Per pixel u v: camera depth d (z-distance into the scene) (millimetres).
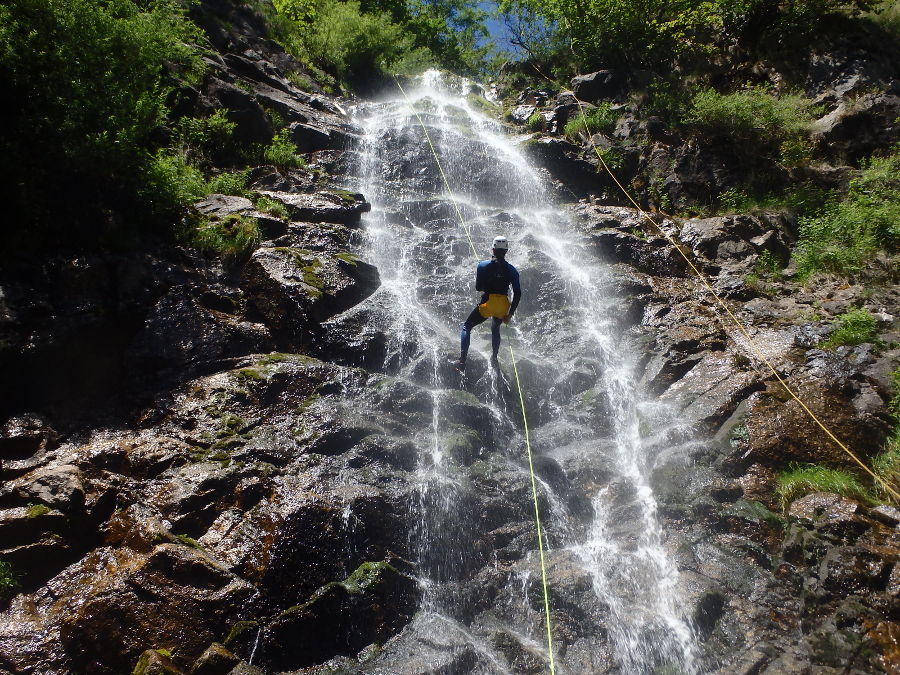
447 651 4477
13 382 5973
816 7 15195
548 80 17969
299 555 4852
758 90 14055
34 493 4957
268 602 4559
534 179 12906
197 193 9195
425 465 6031
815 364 7184
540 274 9367
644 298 9156
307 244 8773
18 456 5566
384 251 9586
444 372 7281
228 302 7492
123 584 4359
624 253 10422
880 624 4516
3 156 6848
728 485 5941
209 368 6723
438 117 15664
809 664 4344
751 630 4648
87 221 7297
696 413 6828
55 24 7707
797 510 5512
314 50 18156
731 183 12711
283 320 7324
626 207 12719
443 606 4961
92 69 7926
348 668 4344
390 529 5293
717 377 7223
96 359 6547
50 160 7258
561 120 15172
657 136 13953
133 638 4168
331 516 5121
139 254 7363
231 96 12266
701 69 15898
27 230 6855
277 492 5320
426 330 7902
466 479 5930
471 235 10703
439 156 13016
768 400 6660
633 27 16172
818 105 14102
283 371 6648
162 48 9336
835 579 4855
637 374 7793
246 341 7074
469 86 18688
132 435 5969
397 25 20453
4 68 7293
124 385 6500
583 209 11906
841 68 14547
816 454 6098
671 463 6293
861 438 6215
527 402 7352
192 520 5082
